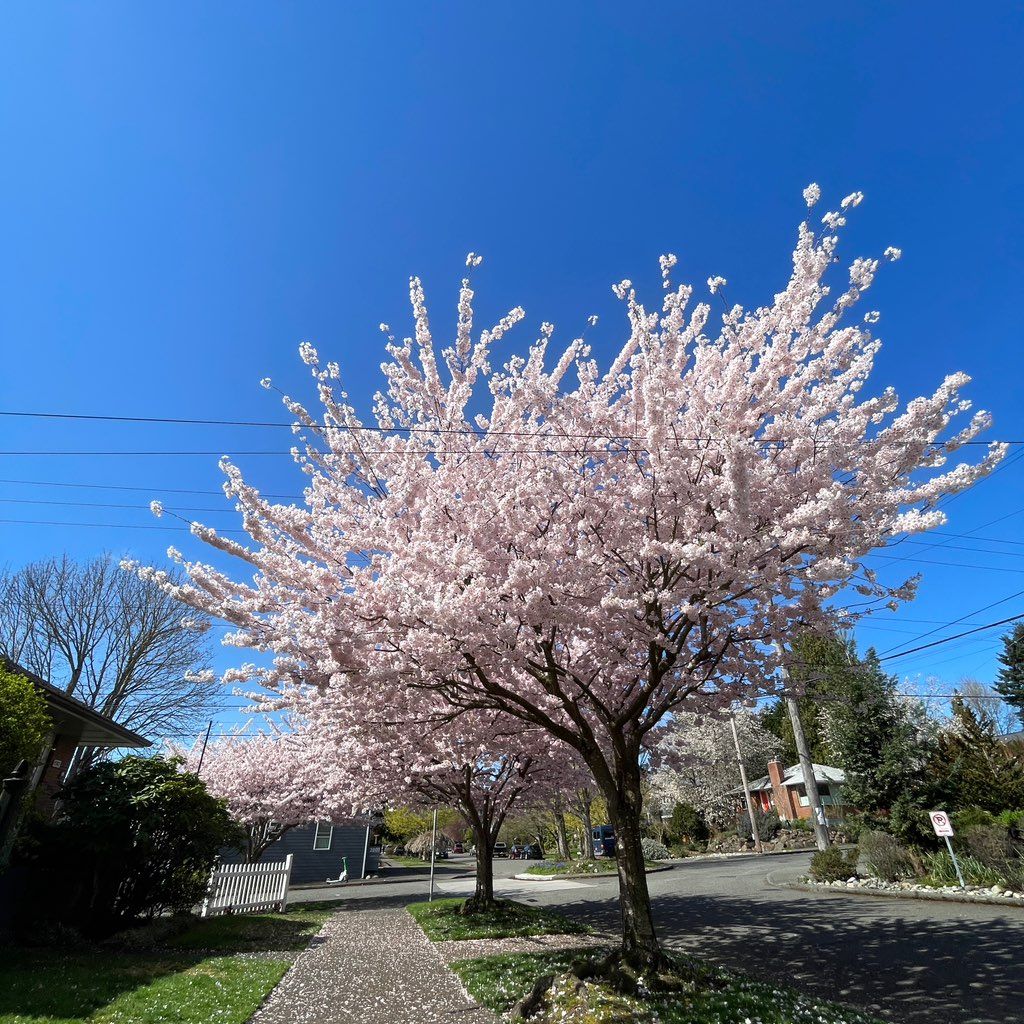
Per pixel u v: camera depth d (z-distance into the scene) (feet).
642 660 27.32
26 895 30.42
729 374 21.26
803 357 21.59
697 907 44.01
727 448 17.76
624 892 23.03
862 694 54.13
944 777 51.08
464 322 24.71
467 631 20.71
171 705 76.28
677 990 19.88
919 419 17.70
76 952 27.76
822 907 40.01
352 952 31.73
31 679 34.30
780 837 99.86
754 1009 17.97
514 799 49.03
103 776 34.47
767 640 24.93
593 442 22.52
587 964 22.03
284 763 73.61
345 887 82.33
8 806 18.60
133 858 32.83
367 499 25.93
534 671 24.71
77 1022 17.85
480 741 34.14
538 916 41.39
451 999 22.35
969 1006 19.26
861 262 19.56
